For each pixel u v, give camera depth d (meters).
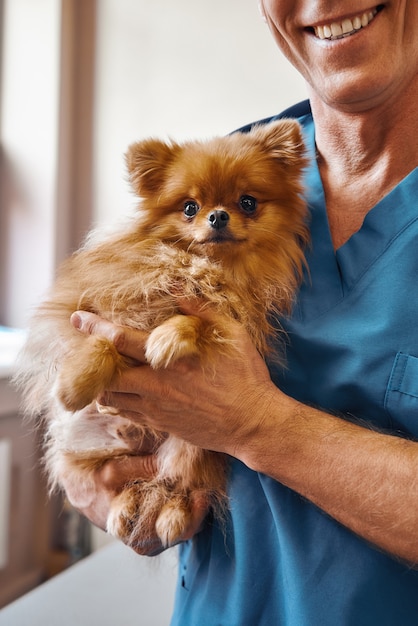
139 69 3.09
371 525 1.04
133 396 1.20
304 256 1.35
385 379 1.15
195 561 1.37
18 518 3.07
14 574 3.10
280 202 1.39
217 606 1.25
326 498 1.07
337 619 1.10
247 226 1.34
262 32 2.88
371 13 1.18
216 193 1.35
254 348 1.22
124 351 1.19
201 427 1.17
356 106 1.27
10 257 3.24
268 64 2.88
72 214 3.28
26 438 3.04
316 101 1.39
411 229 1.21
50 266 3.17
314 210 1.39
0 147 3.21
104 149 3.19
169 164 1.42
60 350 1.35
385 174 1.30
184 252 1.33
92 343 1.19
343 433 1.09
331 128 1.37
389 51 1.19
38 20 3.08
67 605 1.92
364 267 1.24
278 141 1.40
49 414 1.60
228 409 1.14
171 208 1.39
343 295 1.26
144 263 1.32
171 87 3.05
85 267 1.36
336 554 1.13
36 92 3.12
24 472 3.05
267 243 1.34
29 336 1.41
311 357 1.24
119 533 1.38
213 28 2.95
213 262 1.33
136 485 1.44
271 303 1.33
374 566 1.11
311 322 1.26
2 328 3.28
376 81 1.19
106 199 3.21
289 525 1.16
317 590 1.12
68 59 3.13
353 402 1.20
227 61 2.95
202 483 1.35
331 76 1.23
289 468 1.10
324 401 1.22
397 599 1.10
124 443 1.47
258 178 1.36
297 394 1.25
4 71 3.17
